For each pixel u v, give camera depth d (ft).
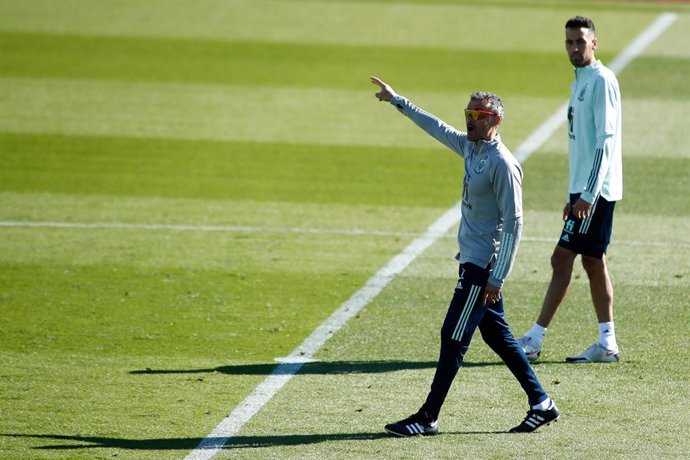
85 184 169.78
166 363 95.09
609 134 91.76
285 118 216.33
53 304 113.09
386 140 201.26
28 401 85.56
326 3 328.29
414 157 189.78
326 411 83.56
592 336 102.63
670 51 276.41
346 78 250.78
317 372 92.79
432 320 107.45
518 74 255.91
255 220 150.30
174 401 85.71
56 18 306.96
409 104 83.10
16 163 182.09
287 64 262.67
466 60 268.41
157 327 105.60
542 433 78.89
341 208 157.28
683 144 195.00
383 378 91.20
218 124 210.79
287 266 127.85
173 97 231.50
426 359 96.02
